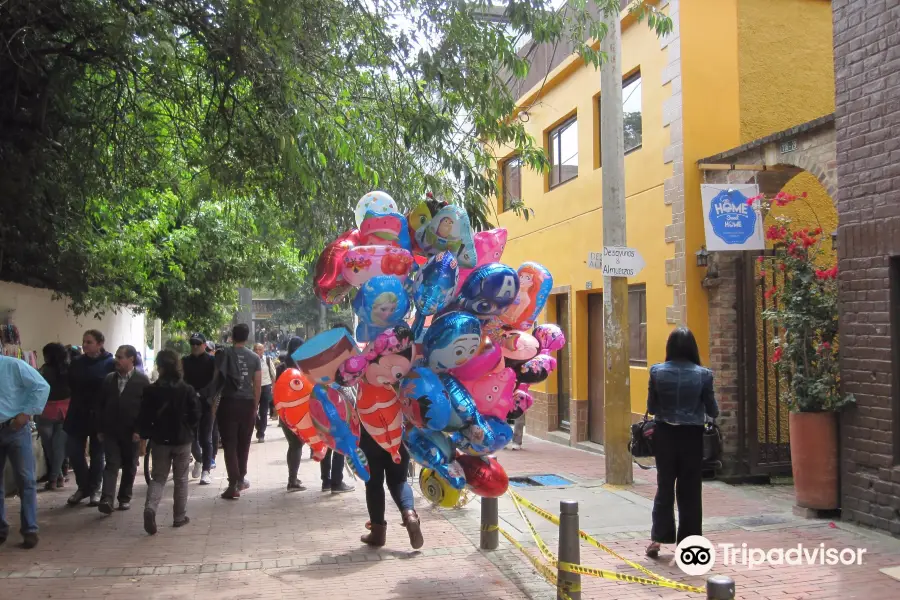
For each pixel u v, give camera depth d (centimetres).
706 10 975
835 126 717
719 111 969
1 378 639
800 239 757
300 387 517
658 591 523
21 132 779
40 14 716
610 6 807
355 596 520
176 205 1277
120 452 799
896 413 637
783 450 927
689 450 579
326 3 727
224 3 705
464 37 737
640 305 1086
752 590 514
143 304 1586
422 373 472
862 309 667
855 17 680
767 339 966
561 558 465
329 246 488
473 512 764
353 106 785
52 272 1022
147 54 689
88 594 528
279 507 820
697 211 951
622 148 891
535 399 1495
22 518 650
